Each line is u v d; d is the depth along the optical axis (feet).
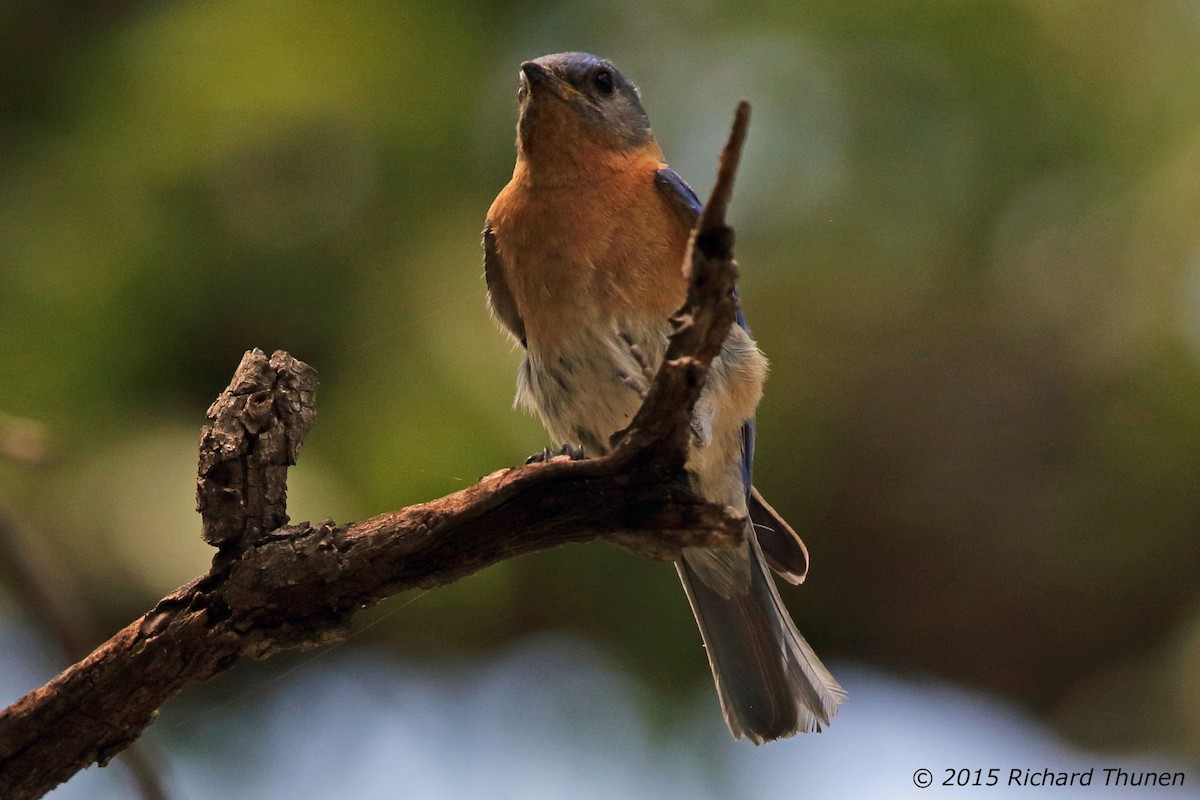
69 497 30.99
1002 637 43.24
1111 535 41.24
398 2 34.42
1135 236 36.09
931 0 35.99
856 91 36.32
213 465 20.20
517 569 35.78
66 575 30.45
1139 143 36.22
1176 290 35.83
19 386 31.78
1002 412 40.19
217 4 33.76
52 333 32.30
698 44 37.22
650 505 20.51
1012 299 38.34
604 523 20.67
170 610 20.36
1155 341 36.96
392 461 31.12
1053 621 42.73
